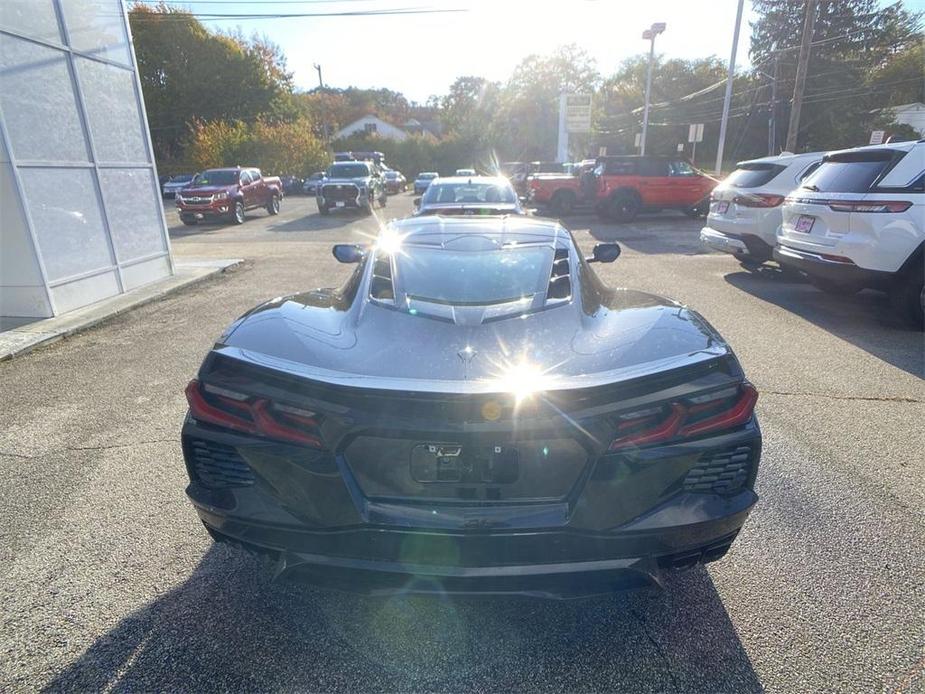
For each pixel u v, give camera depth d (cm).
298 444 181
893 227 534
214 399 192
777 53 4378
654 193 1556
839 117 4616
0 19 594
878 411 390
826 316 618
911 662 193
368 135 5650
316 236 1439
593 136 5581
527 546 179
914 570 238
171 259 872
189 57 4266
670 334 207
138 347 554
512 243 296
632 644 204
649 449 179
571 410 174
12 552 254
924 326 558
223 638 207
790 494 293
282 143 3488
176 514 282
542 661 197
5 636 207
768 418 380
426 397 171
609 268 905
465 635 209
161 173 3691
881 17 4512
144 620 215
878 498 289
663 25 2783
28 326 608
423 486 181
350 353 196
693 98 5462
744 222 784
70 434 371
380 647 203
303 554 187
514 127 5478
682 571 239
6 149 599
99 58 732
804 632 207
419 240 301
